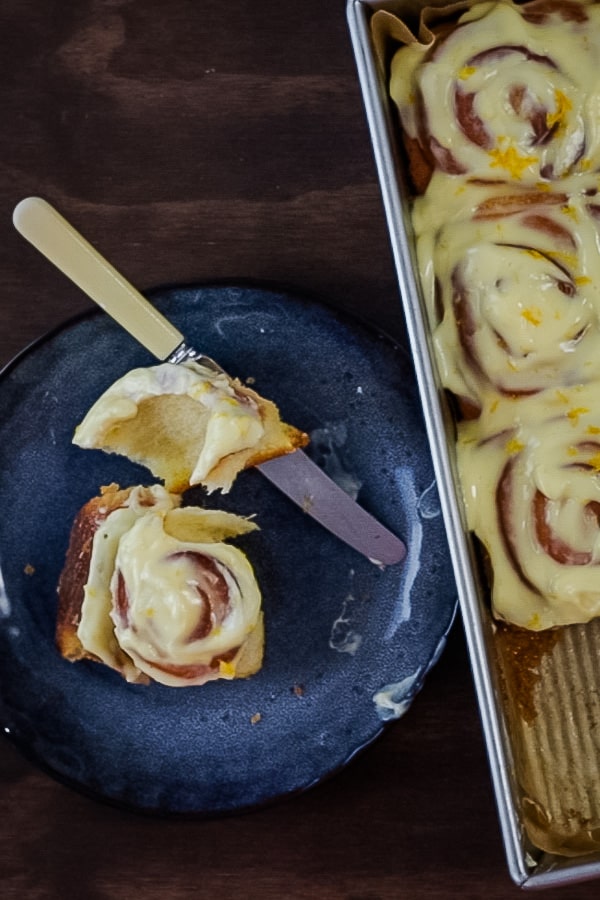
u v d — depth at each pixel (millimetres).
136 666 514
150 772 516
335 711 517
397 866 523
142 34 549
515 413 450
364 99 450
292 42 548
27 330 546
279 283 521
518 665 456
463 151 461
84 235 545
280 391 531
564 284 446
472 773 523
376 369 524
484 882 521
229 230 545
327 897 524
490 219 458
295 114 547
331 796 528
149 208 546
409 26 466
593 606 437
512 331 445
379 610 521
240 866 527
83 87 549
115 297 506
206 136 548
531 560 441
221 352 531
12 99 549
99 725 521
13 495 531
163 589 504
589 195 457
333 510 522
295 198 545
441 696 527
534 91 452
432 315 458
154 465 531
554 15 462
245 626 506
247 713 521
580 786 448
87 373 531
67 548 530
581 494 437
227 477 516
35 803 533
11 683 521
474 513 448
